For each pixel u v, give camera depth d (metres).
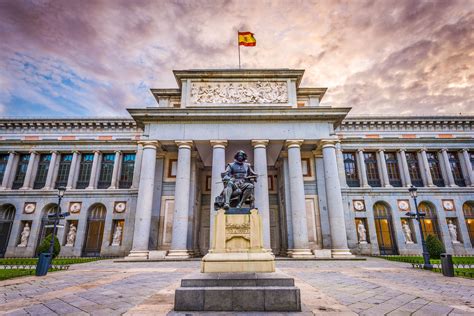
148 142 25.14
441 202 31.95
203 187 32.69
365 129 35.75
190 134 25.42
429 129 35.81
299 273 13.94
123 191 31.97
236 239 7.55
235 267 7.01
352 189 32.22
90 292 9.04
